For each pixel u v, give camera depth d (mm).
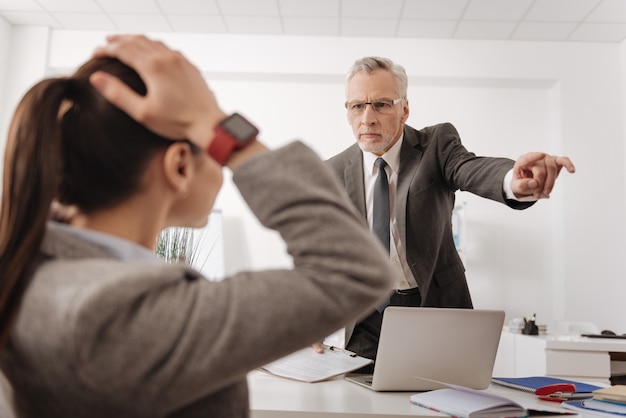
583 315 4398
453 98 4754
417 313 1201
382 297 516
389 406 1058
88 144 544
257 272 509
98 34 4676
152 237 579
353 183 1960
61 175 549
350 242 499
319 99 4789
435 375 1248
